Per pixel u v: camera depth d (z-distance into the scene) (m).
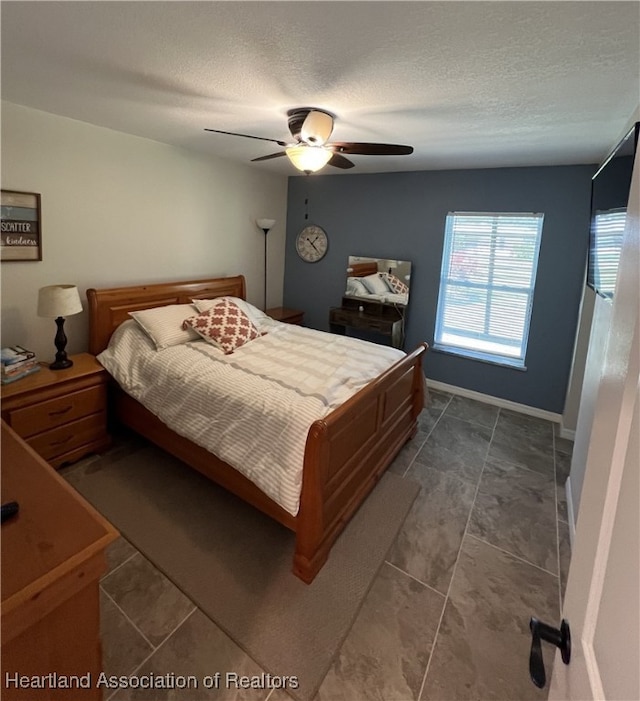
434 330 4.20
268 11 1.26
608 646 0.54
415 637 1.64
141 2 1.25
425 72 1.67
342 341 3.26
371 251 4.40
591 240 2.53
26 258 2.65
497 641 1.63
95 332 2.96
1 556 0.85
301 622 1.67
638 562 0.48
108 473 2.59
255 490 2.12
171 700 1.38
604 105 1.95
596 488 0.72
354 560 2.00
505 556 2.08
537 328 3.66
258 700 1.39
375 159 3.48
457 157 3.23
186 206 3.65
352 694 1.43
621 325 0.70
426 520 2.33
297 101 2.09
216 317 3.04
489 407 3.93
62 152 2.72
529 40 1.37
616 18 1.22
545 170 3.39
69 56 1.67
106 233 3.08
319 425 1.76
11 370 2.40
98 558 0.92
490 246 3.78
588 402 2.43
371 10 1.23
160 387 2.54
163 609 1.71
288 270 5.04
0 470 1.13
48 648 0.88
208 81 1.87
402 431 3.00
